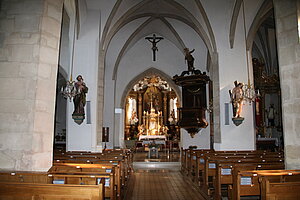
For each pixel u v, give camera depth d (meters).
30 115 5.93
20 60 6.11
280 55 6.58
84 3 12.81
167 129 29.28
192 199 7.68
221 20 14.38
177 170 14.17
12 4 6.32
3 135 5.90
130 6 15.52
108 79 22.16
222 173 6.62
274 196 4.01
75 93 11.45
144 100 31.58
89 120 12.65
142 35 22.70
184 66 24.50
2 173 4.79
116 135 23.83
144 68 24.83
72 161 7.43
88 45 13.27
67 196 3.69
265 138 18.27
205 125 17.53
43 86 6.16
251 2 13.40
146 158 19.08
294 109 6.25
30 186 3.74
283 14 6.61
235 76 14.10
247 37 14.28
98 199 3.66
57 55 6.56
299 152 6.11
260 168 6.00
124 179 8.80
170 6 17.69
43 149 6.07
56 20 6.59
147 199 7.71
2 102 6.00
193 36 20.73
